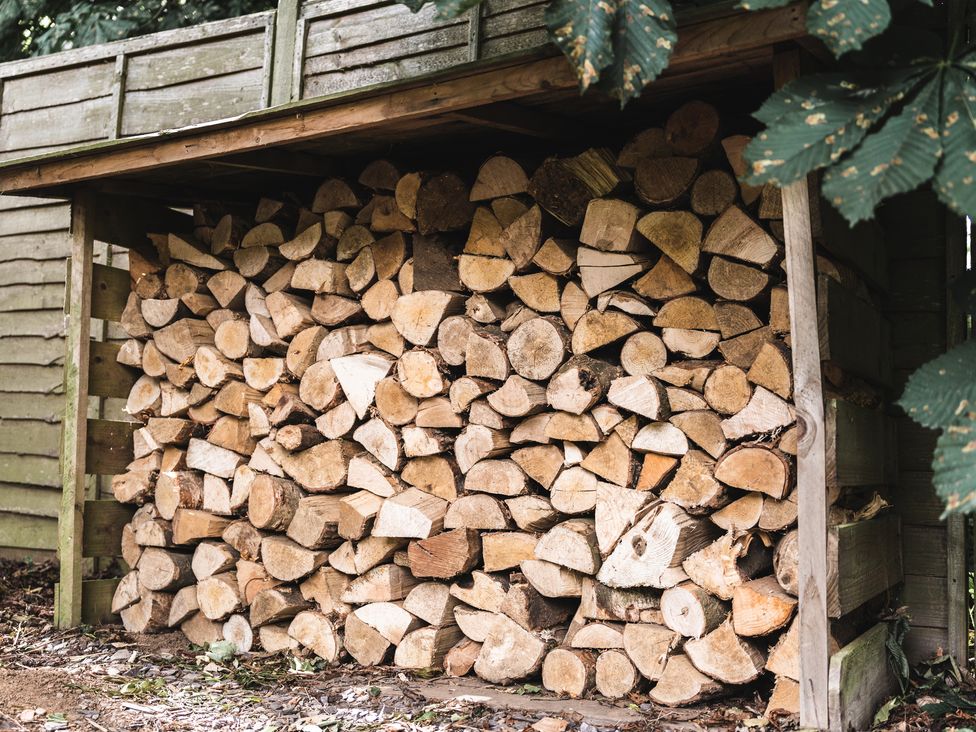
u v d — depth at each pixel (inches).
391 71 175.5
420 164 178.5
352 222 174.9
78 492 189.8
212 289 188.9
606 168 146.4
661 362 143.9
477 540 158.9
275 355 182.9
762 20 115.6
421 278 164.4
